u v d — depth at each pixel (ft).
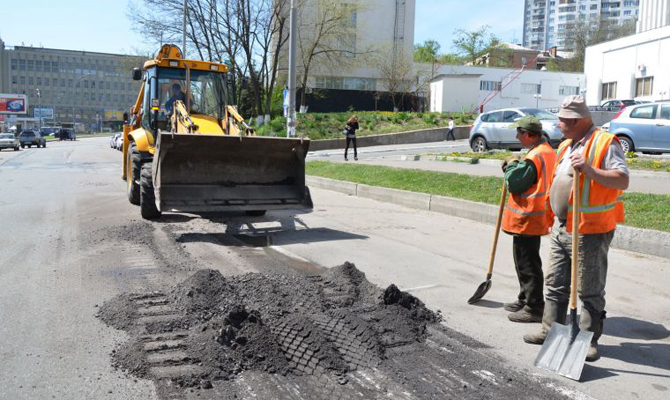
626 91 135.23
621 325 15.87
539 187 15.51
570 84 168.76
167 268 20.86
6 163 84.12
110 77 500.33
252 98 137.18
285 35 138.10
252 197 28.22
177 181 27.27
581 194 13.01
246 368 12.38
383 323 15.12
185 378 11.78
